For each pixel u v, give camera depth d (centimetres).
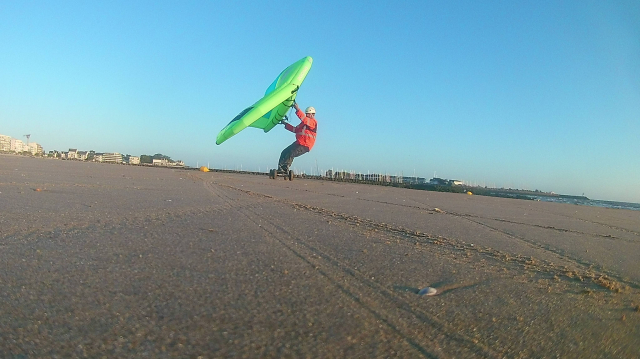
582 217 1331
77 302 275
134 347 218
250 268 384
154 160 8688
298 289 331
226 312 273
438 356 237
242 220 682
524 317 313
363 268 414
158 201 885
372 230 672
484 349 252
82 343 219
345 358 223
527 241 691
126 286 313
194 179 2023
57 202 759
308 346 233
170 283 325
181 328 244
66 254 395
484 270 451
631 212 2092
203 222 635
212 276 351
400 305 315
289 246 493
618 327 307
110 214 654
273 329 252
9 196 798
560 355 254
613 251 664
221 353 217
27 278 317
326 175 4744
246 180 2211
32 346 212
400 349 241
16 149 9144
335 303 306
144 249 433
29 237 455
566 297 374
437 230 727
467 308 322
